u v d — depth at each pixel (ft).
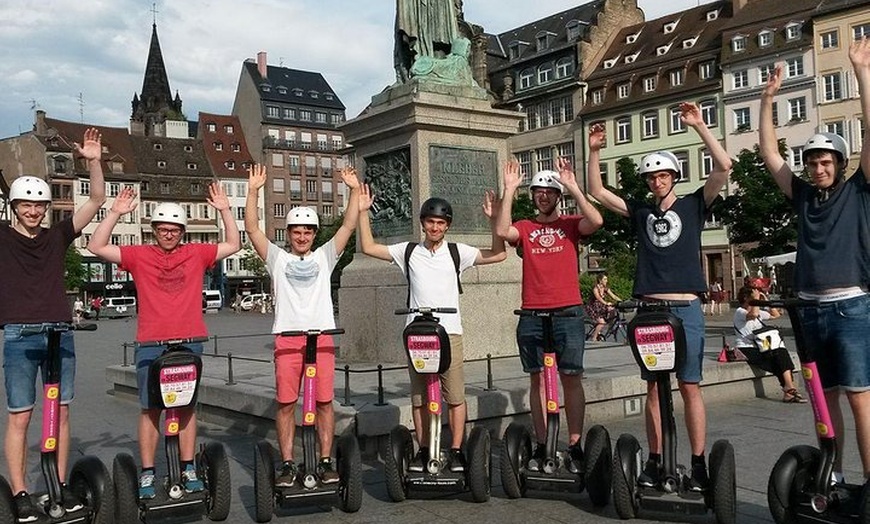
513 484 18.45
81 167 246.88
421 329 17.84
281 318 18.61
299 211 18.94
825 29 143.84
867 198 15.07
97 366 55.42
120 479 16.29
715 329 77.87
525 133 192.34
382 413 22.18
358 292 34.12
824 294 15.20
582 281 66.13
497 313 32.91
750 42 154.51
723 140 157.79
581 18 194.90
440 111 33.30
